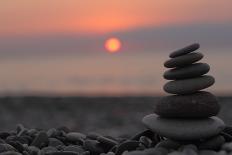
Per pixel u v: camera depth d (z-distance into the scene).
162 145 0.80
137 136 0.89
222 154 0.73
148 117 0.84
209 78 0.79
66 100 3.81
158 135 0.87
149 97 4.07
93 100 3.84
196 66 0.80
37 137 0.92
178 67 0.81
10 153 0.80
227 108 3.00
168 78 0.81
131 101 3.78
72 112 3.19
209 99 0.78
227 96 3.75
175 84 0.80
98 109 3.33
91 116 2.98
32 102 3.68
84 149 0.89
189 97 0.78
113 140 0.94
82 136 0.97
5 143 0.89
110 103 3.67
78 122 2.67
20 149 0.87
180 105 0.78
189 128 0.78
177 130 0.78
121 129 2.29
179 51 0.80
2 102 3.62
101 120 2.75
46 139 0.93
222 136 0.82
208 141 0.79
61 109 3.36
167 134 0.79
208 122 0.79
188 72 0.79
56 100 3.81
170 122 0.79
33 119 2.83
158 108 0.81
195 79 0.79
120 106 3.47
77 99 3.88
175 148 0.79
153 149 0.77
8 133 1.01
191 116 0.78
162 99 0.81
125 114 3.04
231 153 0.72
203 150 0.76
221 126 0.79
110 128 2.35
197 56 0.79
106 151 0.88
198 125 0.78
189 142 0.79
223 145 0.77
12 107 3.40
